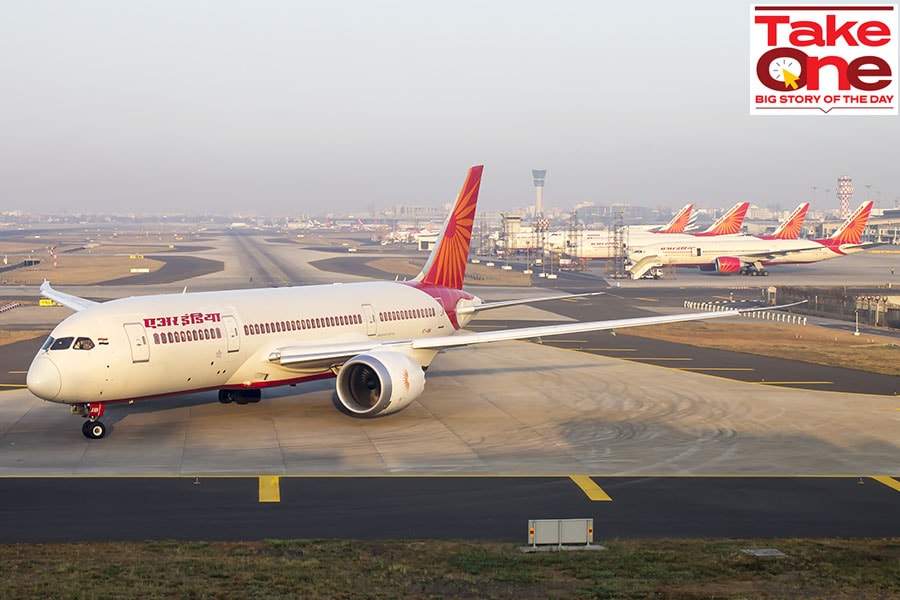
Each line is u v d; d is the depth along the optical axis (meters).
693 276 175.00
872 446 44.16
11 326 89.25
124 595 23.75
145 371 42.50
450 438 44.47
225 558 27.19
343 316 52.88
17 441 42.56
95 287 139.38
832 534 30.94
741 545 29.30
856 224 181.38
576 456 41.53
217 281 152.75
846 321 103.31
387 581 25.12
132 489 35.22
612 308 114.69
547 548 28.70
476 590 24.45
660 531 31.11
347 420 47.72
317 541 29.20
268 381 48.53
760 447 43.69
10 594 23.67
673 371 65.50
